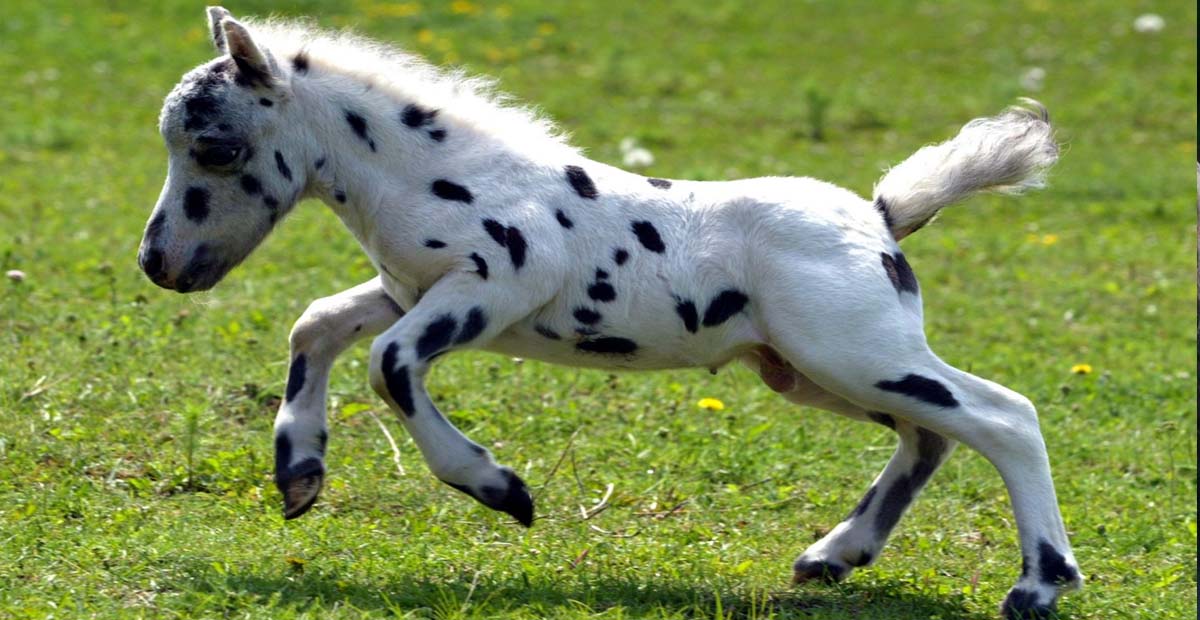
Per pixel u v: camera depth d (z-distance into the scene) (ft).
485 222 29.78
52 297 49.21
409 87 30.86
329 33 31.83
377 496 35.63
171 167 30.35
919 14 114.62
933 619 29.86
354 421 40.34
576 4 111.55
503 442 40.06
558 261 30.01
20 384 39.75
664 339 30.89
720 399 44.96
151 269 30.35
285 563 30.22
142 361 42.73
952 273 63.67
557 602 28.91
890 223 32.12
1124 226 73.82
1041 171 32.89
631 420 42.42
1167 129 93.04
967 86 99.96
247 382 41.55
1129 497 39.68
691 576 31.35
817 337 29.89
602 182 30.96
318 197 31.27
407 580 29.81
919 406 30.07
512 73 96.58
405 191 30.25
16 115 80.94
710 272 30.53
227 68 30.01
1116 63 105.19
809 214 30.55
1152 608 31.42
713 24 110.73
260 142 30.04
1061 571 29.96
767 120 91.40
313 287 53.31
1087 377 50.03
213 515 33.50
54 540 30.66
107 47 94.73
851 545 32.01
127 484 34.94
